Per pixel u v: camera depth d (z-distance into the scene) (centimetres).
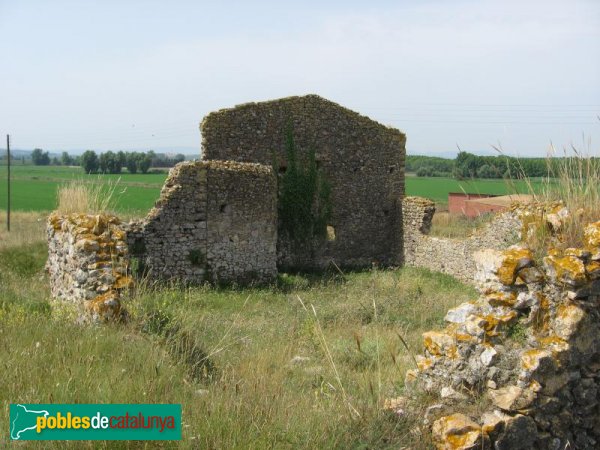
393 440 459
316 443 445
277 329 1084
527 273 500
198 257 1730
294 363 836
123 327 711
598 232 492
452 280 1902
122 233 889
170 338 714
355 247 2322
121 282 804
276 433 453
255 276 1822
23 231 2336
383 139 2348
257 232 1830
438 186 5381
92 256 824
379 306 1290
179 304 1153
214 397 519
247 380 607
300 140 2184
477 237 1756
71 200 1200
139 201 3438
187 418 469
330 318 1209
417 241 2205
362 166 2314
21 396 482
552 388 466
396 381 624
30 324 723
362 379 680
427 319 1180
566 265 479
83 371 548
